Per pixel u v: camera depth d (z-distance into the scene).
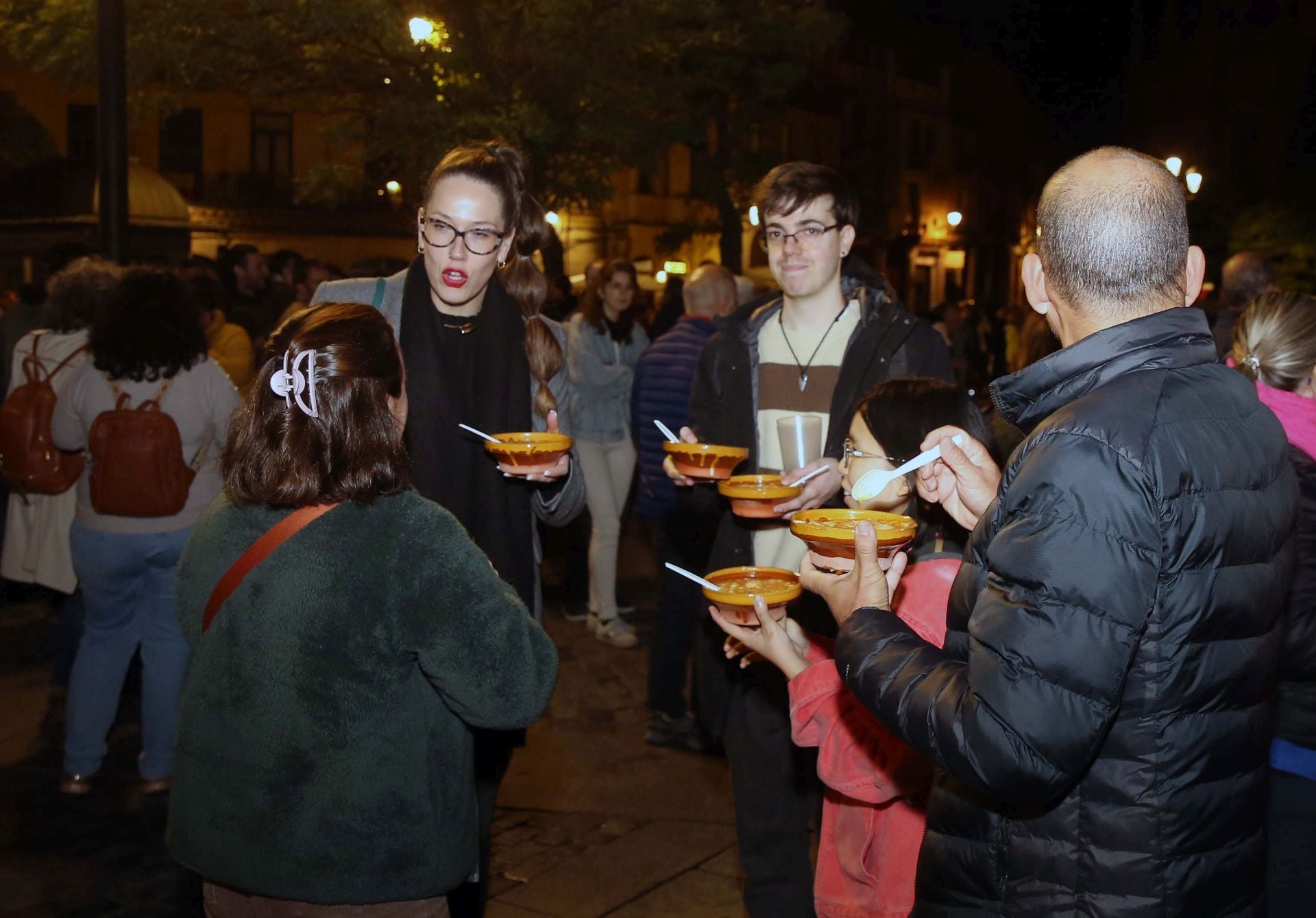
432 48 13.67
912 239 44.12
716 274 5.69
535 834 4.44
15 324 7.42
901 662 1.85
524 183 3.00
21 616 7.30
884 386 2.72
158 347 4.38
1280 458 1.85
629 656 6.71
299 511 2.01
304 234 31.62
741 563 3.52
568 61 13.80
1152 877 1.72
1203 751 1.73
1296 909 2.55
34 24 13.93
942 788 1.96
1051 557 1.64
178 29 13.79
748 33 17.12
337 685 1.96
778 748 3.25
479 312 3.06
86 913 3.79
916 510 2.67
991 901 1.86
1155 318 1.79
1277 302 2.89
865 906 2.64
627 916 3.83
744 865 3.30
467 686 2.01
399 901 2.02
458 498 2.96
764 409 3.61
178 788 2.05
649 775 5.01
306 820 1.96
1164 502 1.67
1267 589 1.78
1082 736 1.62
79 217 17.56
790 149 38.53
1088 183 1.83
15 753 5.09
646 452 5.50
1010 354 21.53
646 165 15.26
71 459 5.21
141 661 5.51
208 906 2.15
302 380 1.99
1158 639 1.70
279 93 15.52
